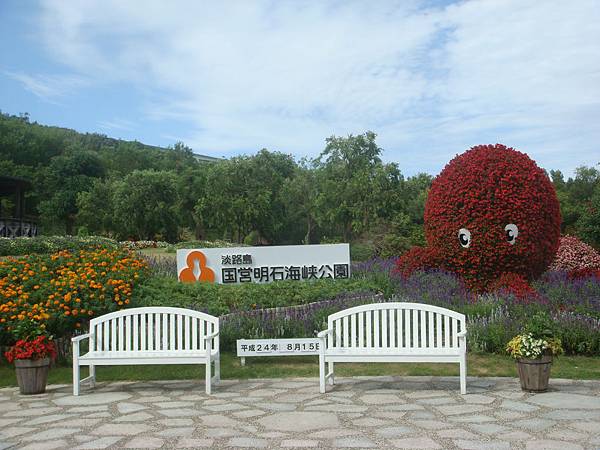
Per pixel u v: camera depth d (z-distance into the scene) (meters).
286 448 4.89
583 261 16.27
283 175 44.53
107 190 44.47
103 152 66.38
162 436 5.33
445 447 4.84
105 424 5.83
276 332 9.60
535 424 5.47
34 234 29.66
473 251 11.25
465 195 11.32
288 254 13.26
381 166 33.78
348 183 33.66
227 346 9.55
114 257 11.80
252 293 11.62
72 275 9.91
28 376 7.41
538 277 11.91
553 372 7.87
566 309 9.81
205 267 13.30
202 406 6.53
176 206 41.47
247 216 38.41
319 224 37.72
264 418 5.91
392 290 11.87
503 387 7.14
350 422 5.68
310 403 6.53
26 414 6.38
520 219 10.99
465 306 10.16
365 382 7.62
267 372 8.36
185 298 10.98
